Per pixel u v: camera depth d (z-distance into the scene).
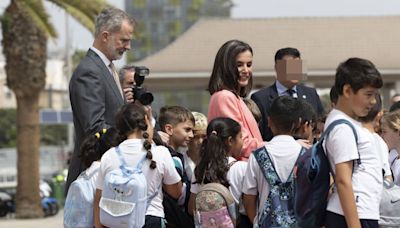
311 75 32.34
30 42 27.52
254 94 8.77
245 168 7.08
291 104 6.63
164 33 99.75
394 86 32.25
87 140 7.35
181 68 32.06
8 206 30.08
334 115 6.23
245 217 7.14
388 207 7.09
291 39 33.81
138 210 6.79
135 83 7.86
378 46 33.19
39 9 24.34
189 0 99.56
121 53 7.75
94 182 7.28
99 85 7.52
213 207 6.92
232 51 7.84
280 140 6.57
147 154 6.96
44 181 35.16
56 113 35.19
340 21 34.62
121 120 7.07
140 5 100.38
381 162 6.54
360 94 6.16
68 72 53.53
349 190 6.00
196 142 7.90
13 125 81.19
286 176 6.44
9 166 48.38
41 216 28.28
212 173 7.07
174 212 7.27
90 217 7.25
